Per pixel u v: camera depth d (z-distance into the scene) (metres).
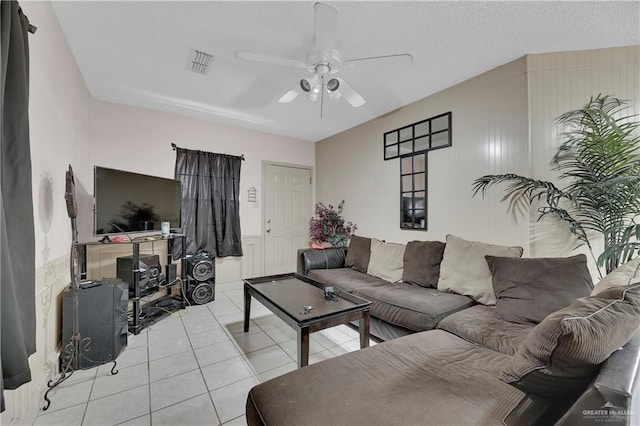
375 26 2.00
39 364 1.68
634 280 1.30
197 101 3.36
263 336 2.58
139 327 2.67
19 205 1.26
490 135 2.62
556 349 0.86
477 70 2.63
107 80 2.85
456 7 1.81
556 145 2.29
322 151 5.02
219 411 1.58
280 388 1.16
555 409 0.91
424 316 2.05
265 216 4.60
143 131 3.55
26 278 1.29
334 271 3.45
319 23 1.68
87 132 3.08
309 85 2.32
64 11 1.89
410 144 3.41
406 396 1.10
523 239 2.41
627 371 0.80
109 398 1.69
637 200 1.92
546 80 2.33
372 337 2.53
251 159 4.46
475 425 0.95
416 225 3.34
